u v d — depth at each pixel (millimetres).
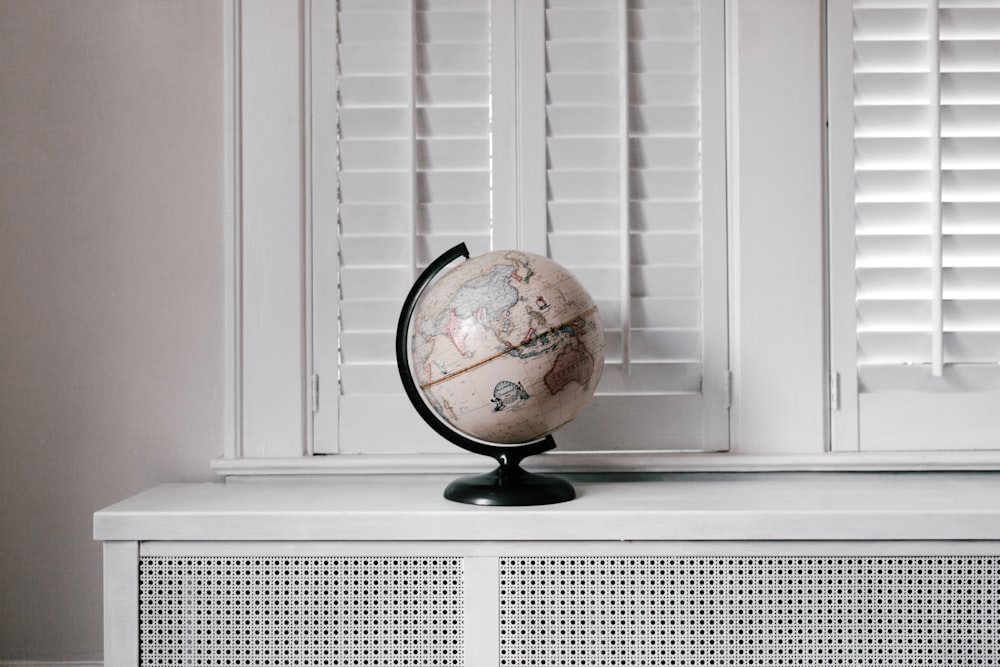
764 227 1403
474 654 1132
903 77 1410
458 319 1092
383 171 1408
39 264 1414
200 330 1421
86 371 1417
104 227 1416
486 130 1415
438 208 1409
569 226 1419
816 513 1114
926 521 1110
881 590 1122
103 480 1418
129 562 1133
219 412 1422
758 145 1403
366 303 1404
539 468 1364
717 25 1421
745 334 1402
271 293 1395
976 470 1405
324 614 1136
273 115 1395
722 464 1370
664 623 1128
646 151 1421
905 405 1411
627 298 1395
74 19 1418
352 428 1407
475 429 1133
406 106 1412
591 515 1117
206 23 1426
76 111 1416
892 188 1416
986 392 1411
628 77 1404
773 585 1126
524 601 1131
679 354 1420
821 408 1404
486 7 1419
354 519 1125
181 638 1136
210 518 1127
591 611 1130
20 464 1414
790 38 1403
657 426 1411
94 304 1417
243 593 1136
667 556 1127
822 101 1408
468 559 1130
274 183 1394
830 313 1412
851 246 1408
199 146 1420
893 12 1411
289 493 1277
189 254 1422
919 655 1122
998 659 1116
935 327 1394
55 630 1416
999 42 1406
